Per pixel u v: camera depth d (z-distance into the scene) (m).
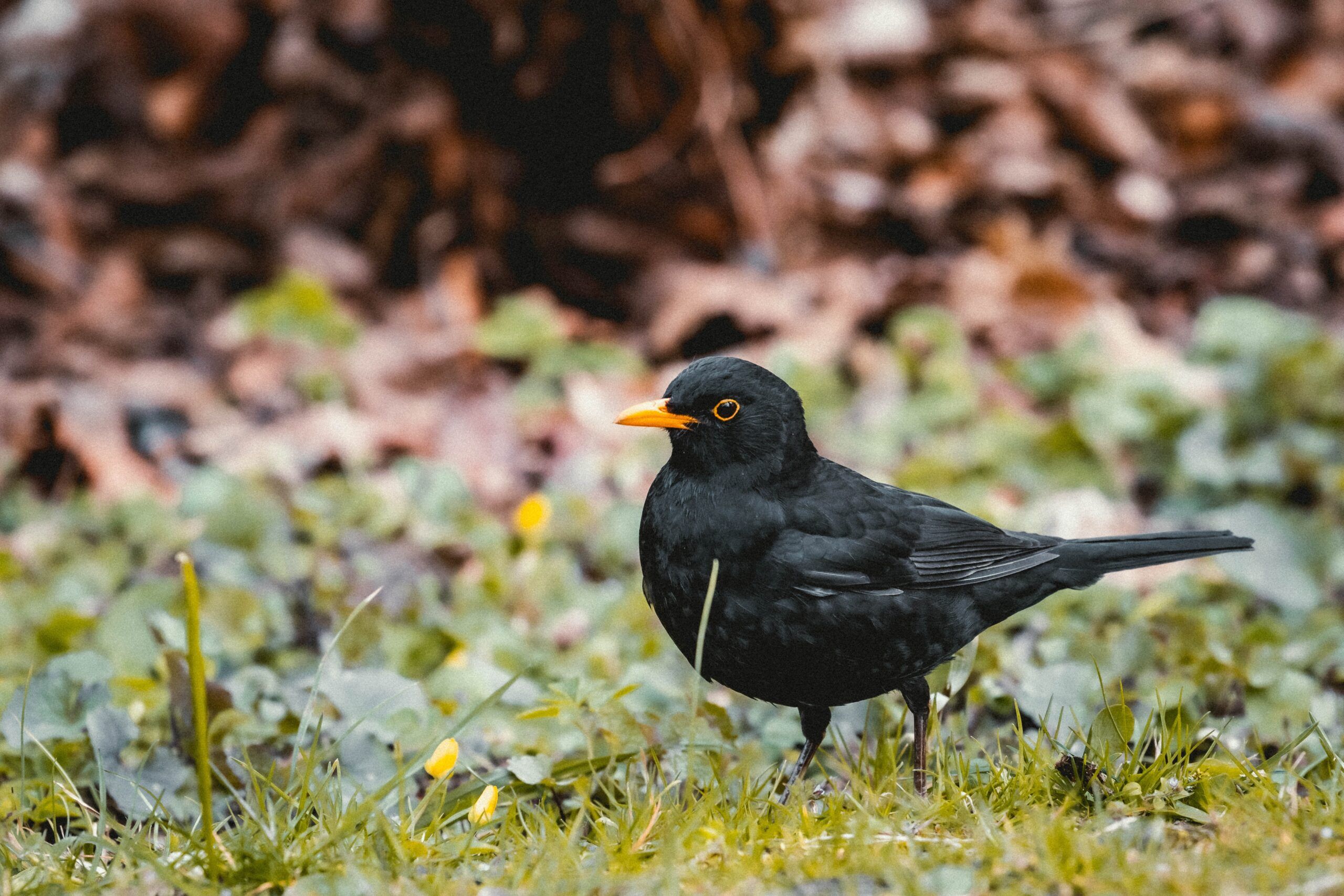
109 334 13.27
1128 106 15.37
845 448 12.02
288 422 12.31
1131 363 12.82
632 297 14.00
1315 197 15.21
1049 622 8.85
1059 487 11.30
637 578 10.14
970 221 14.41
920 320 13.04
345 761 6.67
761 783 6.50
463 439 12.43
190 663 5.17
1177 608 8.95
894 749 6.80
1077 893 5.00
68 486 12.07
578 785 6.32
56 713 6.82
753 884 5.16
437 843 5.70
